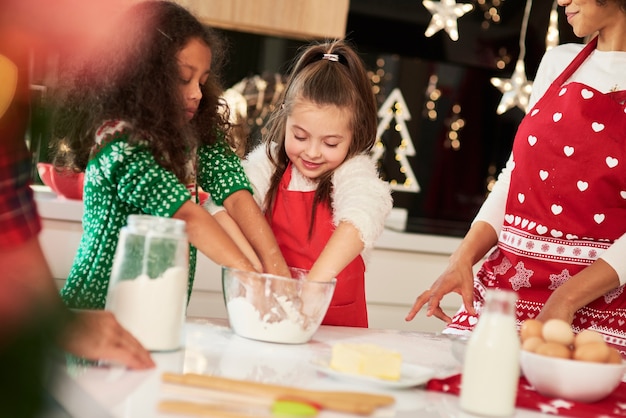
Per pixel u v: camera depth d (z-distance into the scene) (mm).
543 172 1525
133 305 995
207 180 1495
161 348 1006
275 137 1613
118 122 1238
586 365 947
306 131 1478
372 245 1427
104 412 729
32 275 312
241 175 1497
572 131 1505
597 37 1587
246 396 804
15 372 246
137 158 1240
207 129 1483
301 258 1572
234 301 1176
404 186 3125
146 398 776
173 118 1266
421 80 3107
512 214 1579
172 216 1232
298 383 917
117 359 888
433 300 1435
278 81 2893
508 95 2809
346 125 1479
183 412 727
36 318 254
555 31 2957
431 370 1008
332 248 1382
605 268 1362
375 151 3082
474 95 3164
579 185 1494
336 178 1517
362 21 2883
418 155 3146
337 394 833
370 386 939
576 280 1362
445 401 911
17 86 282
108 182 1261
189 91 1320
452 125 3158
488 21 3006
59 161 1340
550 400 959
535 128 1552
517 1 3014
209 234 1242
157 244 1004
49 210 2205
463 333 1472
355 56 1536
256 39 2889
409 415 824
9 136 293
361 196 1440
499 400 855
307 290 1161
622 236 1388
